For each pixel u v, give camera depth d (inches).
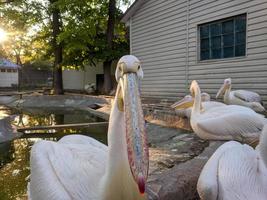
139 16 612.7
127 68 81.3
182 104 317.7
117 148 85.0
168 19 537.6
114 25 869.2
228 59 426.6
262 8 377.4
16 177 211.8
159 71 568.7
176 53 524.7
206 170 107.9
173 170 156.1
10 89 1390.3
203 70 470.3
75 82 1107.9
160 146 240.7
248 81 399.2
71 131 385.4
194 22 482.3
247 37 396.8
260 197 94.3
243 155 110.3
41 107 707.4
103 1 827.4
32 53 1183.6
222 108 240.7
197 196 144.9
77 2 749.3
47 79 1695.4
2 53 1290.6
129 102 75.5
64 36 770.8
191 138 255.6
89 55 839.1
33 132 382.9
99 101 649.0
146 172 67.9
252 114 221.9
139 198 86.9
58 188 93.0
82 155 107.8
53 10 843.4
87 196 92.0
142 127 72.1
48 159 103.3
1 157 268.7
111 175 86.1
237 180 99.5
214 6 444.5
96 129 394.3
